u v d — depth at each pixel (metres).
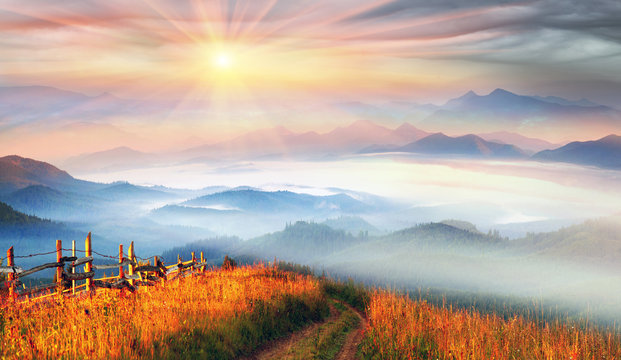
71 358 12.10
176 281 24.55
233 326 17.66
